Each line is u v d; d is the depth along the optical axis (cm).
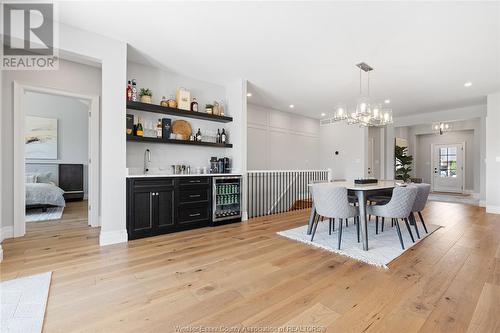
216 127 457
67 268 223
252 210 485
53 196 494
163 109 366
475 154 798
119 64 302
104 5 234
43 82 338
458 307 164
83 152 693
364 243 277
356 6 231
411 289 189
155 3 231
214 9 239
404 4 227
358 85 457
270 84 461
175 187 349
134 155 369
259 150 628
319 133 801
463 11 236
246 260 247
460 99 537
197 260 246
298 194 575
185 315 155
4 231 310
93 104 384
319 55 337
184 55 343
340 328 143
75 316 152
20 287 187
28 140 624
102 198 291
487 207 510
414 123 697
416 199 325
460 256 258
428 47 309
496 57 336
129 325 144
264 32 281
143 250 273
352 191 315
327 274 215
